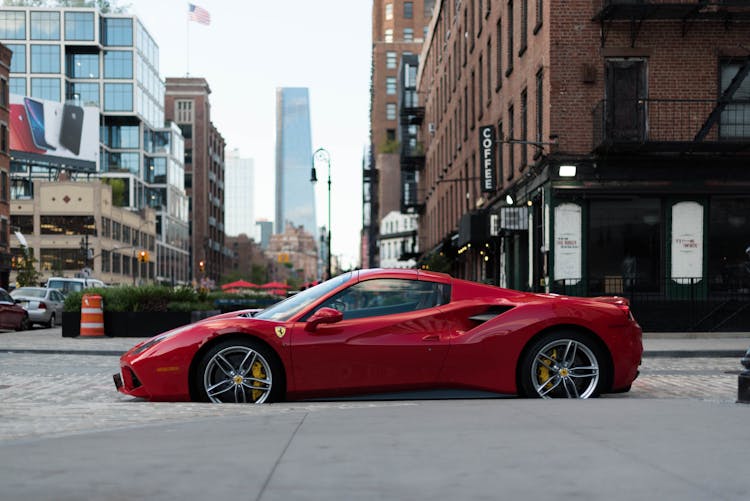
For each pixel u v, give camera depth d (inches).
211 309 916.0
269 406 272.1
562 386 297.4
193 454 174.7
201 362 294.2
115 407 275.9
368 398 294.0
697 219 816.9
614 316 299.1
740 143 774.5
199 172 4958.2
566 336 296.2
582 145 815.7
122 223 3430.1
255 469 159.2
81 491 141.2
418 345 292.2
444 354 292.5
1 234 2023.9
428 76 2244.1
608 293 812.0
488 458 167.9
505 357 293.6
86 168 3457.2
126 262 3476.9
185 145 4950.8
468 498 135.6
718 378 436.8
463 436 194.5
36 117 3289.9
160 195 4165.8
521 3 964.6
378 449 179.0
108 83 3777.1
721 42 821.9
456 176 1594.5
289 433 202.1
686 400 265.4
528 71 924.6
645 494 137.2
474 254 1396.4
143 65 3973.9
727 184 812.6
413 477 151.3
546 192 834.8
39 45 3641.7
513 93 1019.9
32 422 239.9
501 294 306.0
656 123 816.3
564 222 815.1
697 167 812.6
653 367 516.1
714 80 822.5
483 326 296.0
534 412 235.3
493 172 1104.8
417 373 292.5
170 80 4960.6
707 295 813.9
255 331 291.1
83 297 847.1
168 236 4210.1
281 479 150.3
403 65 2603.3
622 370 297.7
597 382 296.8
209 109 5177.2
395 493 139.3
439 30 1940.2
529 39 916.0
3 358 613.0
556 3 820.0
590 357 297.1
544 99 840.9
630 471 154.6
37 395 379.6
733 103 813.2
